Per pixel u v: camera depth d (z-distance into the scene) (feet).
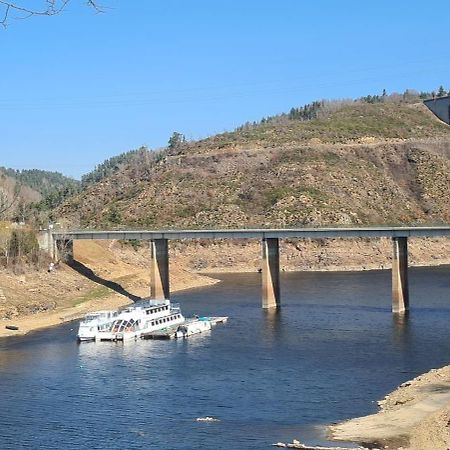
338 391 304.30
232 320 498.69
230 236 593.01
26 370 358.23
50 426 267.59
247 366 354.95
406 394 290.15
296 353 381.81
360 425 254.88
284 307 559.79
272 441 243.19
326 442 239.09
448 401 274.57
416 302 563.48
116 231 652.48
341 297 613.11
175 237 619.67
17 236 618.03
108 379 336.08
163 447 241.96
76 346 419.74
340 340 413.59
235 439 246.88
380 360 359.25
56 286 596.29
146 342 428.56
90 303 572.51
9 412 285.64
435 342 399.24
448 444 228.22
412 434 241.76
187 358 377.91
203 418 271.69
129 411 284.00
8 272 576.20
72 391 315.58
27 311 518.78
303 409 280.10
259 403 289.94
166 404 292.20
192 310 550.36
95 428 264.11
